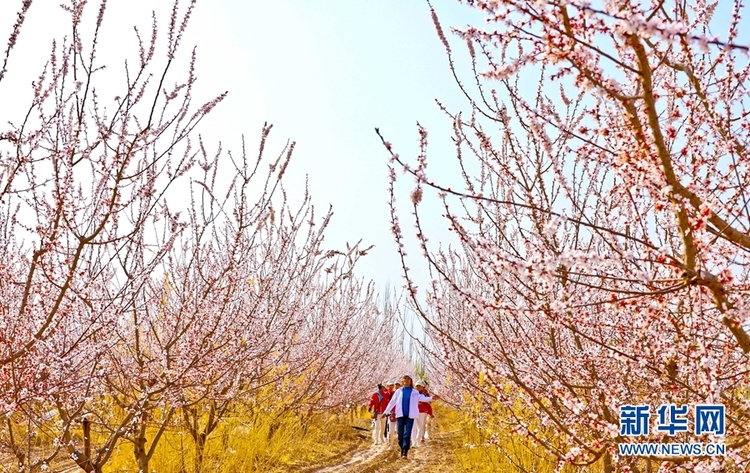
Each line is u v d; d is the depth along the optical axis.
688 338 2.64
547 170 3.58
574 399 2.92
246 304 6.05
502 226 3.97
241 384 6.72
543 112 3.34
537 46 2.20
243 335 5.69
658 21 1.77
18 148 3.05
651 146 2.34
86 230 3.61
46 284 3.74
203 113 3.67
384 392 12.13
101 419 5.02
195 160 3.91
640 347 3.13
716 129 2.55
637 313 2.73
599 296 2.95
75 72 3.26
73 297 3.63
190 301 5.12
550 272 2.17
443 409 23.33
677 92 2.54
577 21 2.16
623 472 2.96
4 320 3.61
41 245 3.33
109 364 4.89
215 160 5.08
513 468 6.48
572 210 3.62
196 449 6.38
